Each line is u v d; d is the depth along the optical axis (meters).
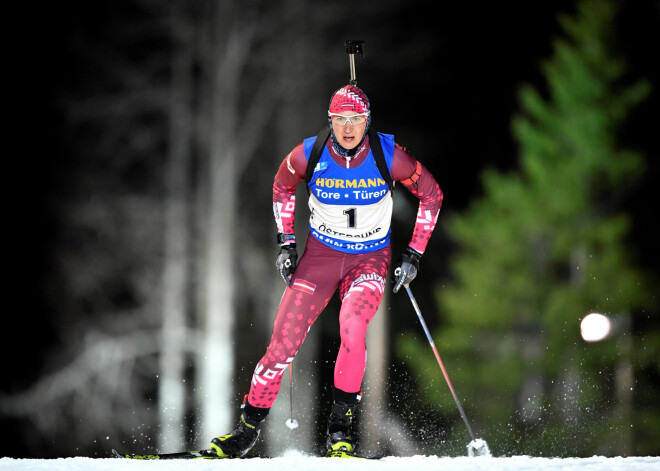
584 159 61.06
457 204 79.19
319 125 71.50
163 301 69.38
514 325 58.72
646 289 57.22
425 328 18.08
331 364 72.69
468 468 13.65
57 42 71.00
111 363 68.88
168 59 70.81
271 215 72.38
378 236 16.62
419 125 79.00
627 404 55.16
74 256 70.12
